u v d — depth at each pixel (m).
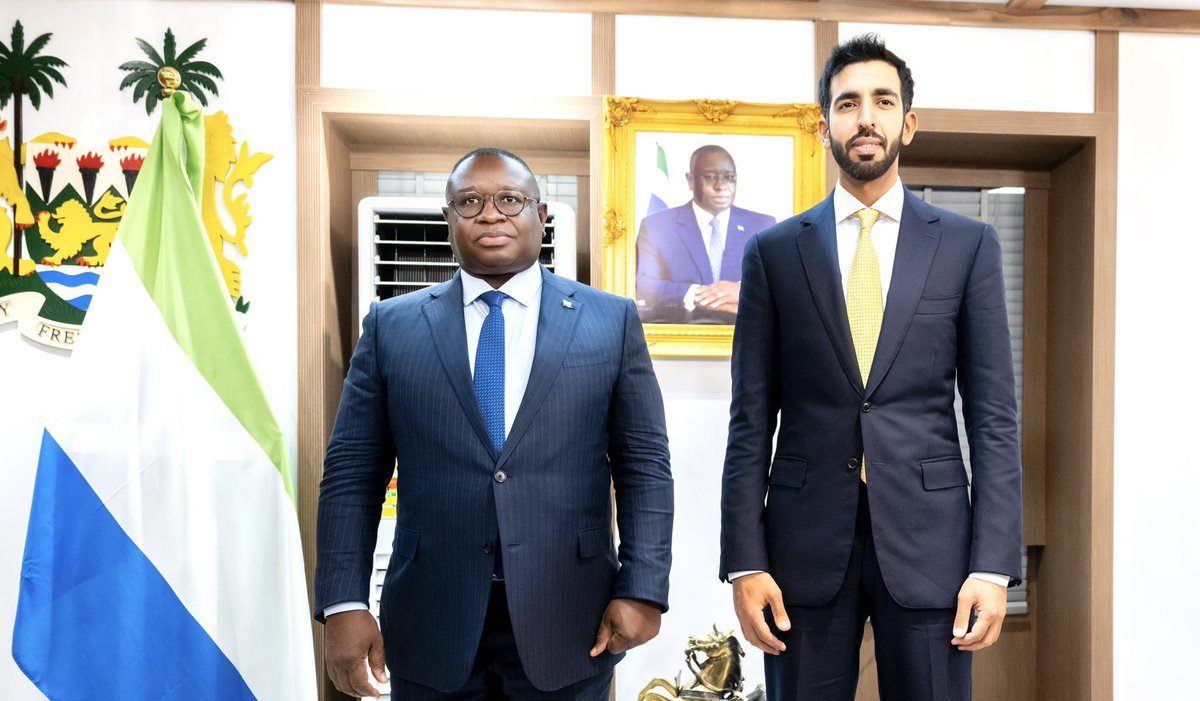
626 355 1.46
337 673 1.35
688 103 2.26
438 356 1.39
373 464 1.46
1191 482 2.35
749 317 1.54
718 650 1.93
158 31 2.17
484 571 1.32
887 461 1.38
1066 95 2.33
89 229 2.12
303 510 2.18
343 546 1.39
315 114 2.19
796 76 2.30
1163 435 2.34
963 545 1.38
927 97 2.31
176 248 1.77
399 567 1.39
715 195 2.28
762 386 1.52
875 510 1.37
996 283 1.43
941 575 1.36
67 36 2.14
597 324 1.45
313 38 2.20
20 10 2.13
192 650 1.67
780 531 1.45
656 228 2.27
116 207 2.13
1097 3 2.31
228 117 2.19
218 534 1.75
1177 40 2.35
